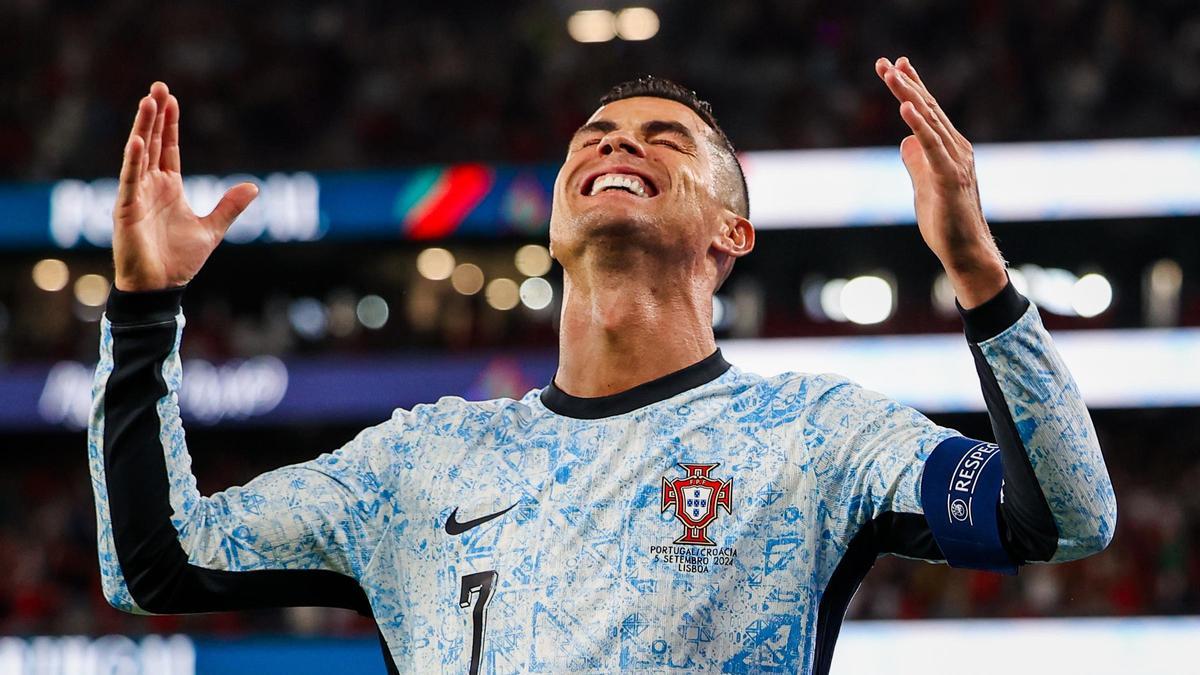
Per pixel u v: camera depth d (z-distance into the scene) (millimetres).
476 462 3238
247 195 3270
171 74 20328
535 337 20203
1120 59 18781
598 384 3336
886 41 19734
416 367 18922
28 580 18641
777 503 3020
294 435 21156
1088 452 2783
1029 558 2883
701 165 3588
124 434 3062
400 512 3271
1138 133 17281
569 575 2977
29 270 21266
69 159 19359
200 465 21000
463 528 3135
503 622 2984
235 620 17188
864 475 3062
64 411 19438
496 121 19734
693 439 3113
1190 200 17047
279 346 20078
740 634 2920
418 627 3139
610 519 3020
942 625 16156
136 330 3090
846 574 3086
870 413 3119
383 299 21312
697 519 2998
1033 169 17438
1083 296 19781
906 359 17656
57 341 20547
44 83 20406
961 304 2844
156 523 3068
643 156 3531
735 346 18156
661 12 20641
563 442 3195
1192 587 16844
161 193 3178
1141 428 19266
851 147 17891
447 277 20938
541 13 21031
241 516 3217
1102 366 17438
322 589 3344
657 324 3367
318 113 20141
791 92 19438
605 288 3387
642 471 3070
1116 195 17203
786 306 20016
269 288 21562
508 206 18422
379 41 20844
